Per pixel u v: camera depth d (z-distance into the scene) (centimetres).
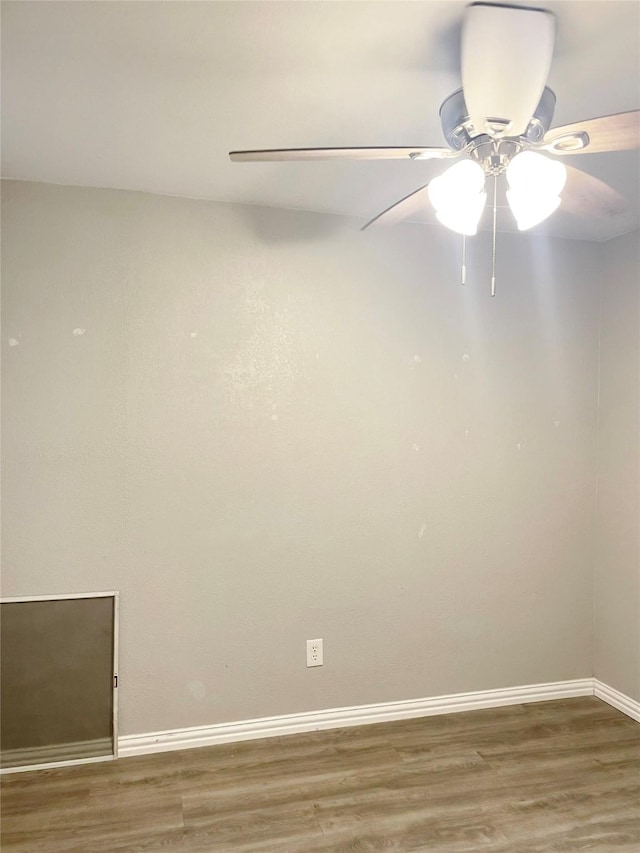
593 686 311
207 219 259
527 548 303
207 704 262
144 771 242
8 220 238
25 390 240
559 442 307
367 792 229
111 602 250
